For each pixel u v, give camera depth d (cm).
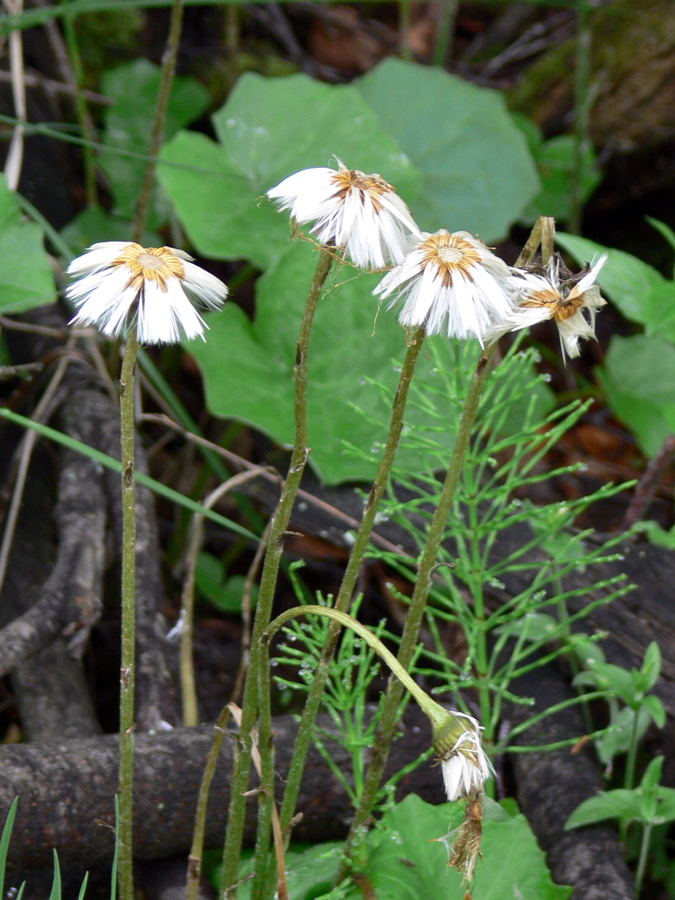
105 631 80
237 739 51
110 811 58
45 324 92
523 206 113
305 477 83
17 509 74
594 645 67
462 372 67
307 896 57
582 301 47
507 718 68
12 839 57
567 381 122
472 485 62
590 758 64
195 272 45
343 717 64
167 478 100
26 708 64
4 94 111
